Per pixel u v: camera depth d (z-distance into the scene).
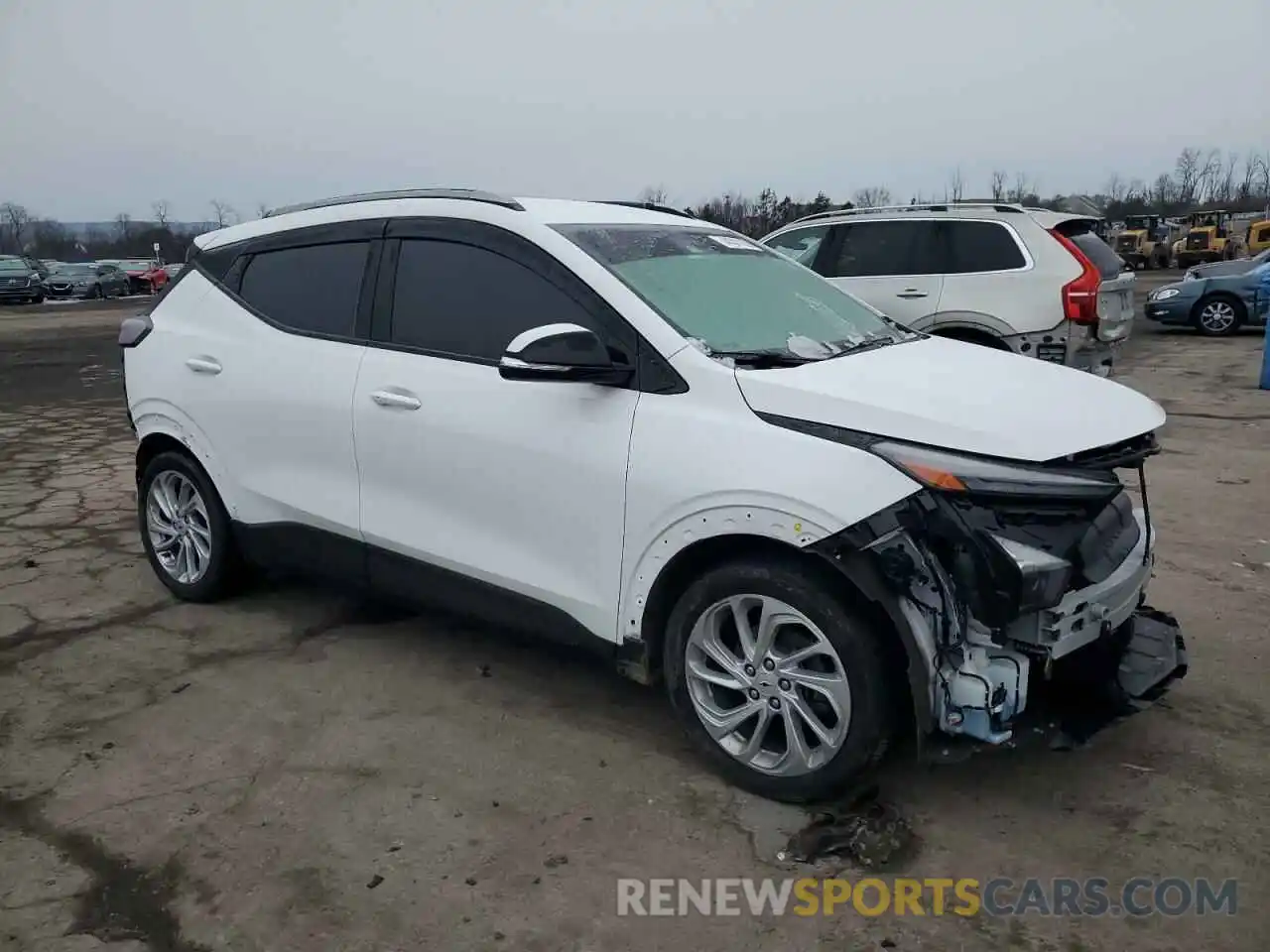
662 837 3.09
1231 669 4.16
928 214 9.08
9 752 3.63
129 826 3.17
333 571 4.34
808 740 3.21
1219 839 3.06
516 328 3.68
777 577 3.08
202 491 4.81
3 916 2.76
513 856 3.01
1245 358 14.19
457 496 3.80
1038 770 3.45
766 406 3.13
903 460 2.87
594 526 3.44
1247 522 6.16
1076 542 3.01
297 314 4.40
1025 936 2.67
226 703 3.98
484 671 4.25
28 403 11.90
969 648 2.93
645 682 3.49
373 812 3.23
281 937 2.68
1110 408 3.29
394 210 4.16
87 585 5.31
